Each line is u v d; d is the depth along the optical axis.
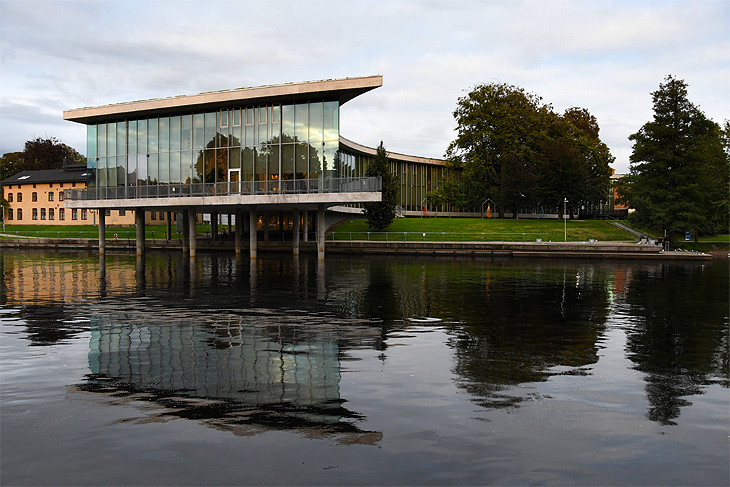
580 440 6.40
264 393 7.95
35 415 7.07
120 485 5.32
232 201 36.44
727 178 56.06
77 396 7.82
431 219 62.94
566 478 5.50
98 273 27.66
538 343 11.43
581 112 79.19
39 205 81.44
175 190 38.69
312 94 34.34
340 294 19.42
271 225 58.28
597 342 11.57
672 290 21.36
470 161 65.31
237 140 37.12
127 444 6.20
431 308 16.22
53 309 15.75
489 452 6.05
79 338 11.68
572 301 17.97
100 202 41.53
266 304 16.89
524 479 5.47
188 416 7.04
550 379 8.77
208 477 5.46
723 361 10.01
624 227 59.38
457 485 5.33
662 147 49.38
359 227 57.62
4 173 100.81
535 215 83.44
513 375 8.98
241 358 9.97
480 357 10.16
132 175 40.56
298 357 10.05
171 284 22.56
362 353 10.41
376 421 6.89
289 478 5.44
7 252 48.88
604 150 75.38
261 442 6.25
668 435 6.58
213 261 37.09
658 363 9.84
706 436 6.56
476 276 26.98
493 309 16.11
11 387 8.23
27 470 5.61
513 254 43.50
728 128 63.31
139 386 8.27
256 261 37.16
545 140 65.50
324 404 7.49
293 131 35.62
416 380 8.64
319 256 37.00
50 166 102.56
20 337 11.77
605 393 8.09
